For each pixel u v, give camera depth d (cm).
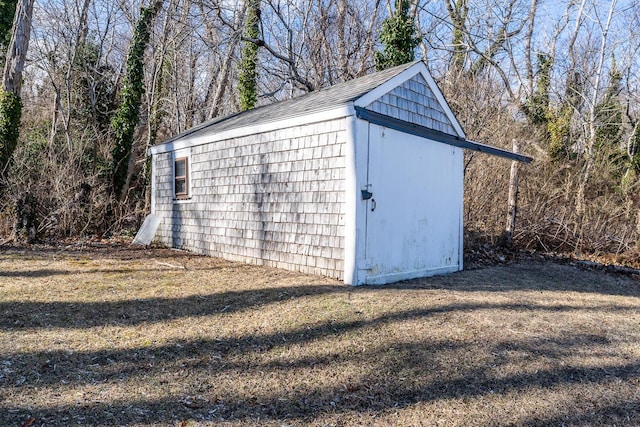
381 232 632
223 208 842
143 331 414
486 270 806
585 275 827
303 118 664
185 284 587
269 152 737
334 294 533
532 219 1101
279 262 714
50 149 1147
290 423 280
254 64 1641
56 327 416
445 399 314
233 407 295
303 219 673
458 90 1556
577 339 438
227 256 828
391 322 444
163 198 1038
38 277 609
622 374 370
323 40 1769
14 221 941
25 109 1494
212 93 1903
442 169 762
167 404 293
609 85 1730
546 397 324
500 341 413
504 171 1289
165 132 1844
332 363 359
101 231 1107
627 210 1208
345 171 605
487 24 1727
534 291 640
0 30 1408
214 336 405
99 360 351
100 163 1314
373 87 643
